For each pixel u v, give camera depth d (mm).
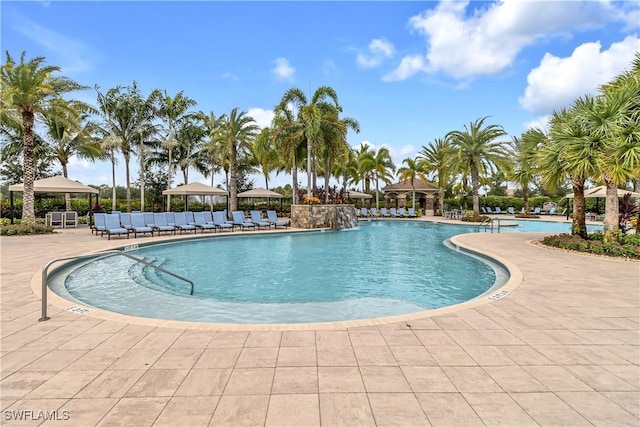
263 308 5625
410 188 36406
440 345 3553
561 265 8047
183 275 8227
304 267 9172
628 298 5301
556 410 2441
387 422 2303
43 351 3430
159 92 27719
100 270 8586
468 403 2527
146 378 2893
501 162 24047
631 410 2443
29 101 14836
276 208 34656
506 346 3531
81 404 2520
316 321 5051
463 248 11258
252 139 25312
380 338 3734
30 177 15539
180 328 4043
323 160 23672
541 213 34844
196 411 2428
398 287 7195
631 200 17078
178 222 16188
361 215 31000
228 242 14000
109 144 23984
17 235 14336
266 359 3240
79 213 24984
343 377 2902
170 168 29016
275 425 2271
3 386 2770
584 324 4172
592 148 9438
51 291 5809
